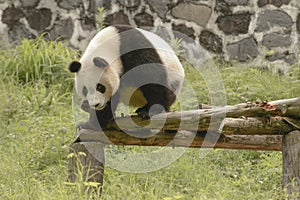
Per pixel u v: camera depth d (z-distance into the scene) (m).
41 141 11.73
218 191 9.07
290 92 14.21
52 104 14.04
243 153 11.63
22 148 11.45
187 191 9.48
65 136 11.78
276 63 16.83
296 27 17.11
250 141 9.11
